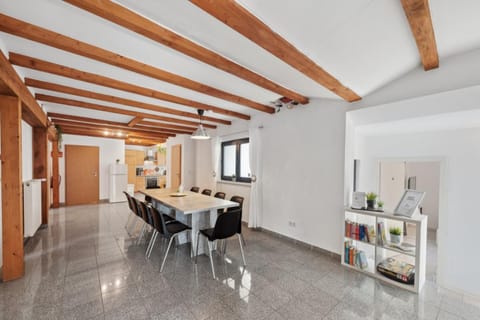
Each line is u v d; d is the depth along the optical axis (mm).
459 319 1861
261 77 2549
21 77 2545
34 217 3686
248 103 3564
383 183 3209
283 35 1675
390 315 1899
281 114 3887
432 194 3109
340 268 2746
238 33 1722
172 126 5684
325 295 2172
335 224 3064
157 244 3463
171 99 3361
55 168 6242
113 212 5645
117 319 1784
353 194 2855
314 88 2816
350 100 2857
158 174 9961
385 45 1856
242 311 1913
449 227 2754
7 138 2357
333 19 1519
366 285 2363
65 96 3439
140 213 3414
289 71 2375
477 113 2188
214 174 5691
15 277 2373
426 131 2895
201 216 3117
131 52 2088
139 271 2578
